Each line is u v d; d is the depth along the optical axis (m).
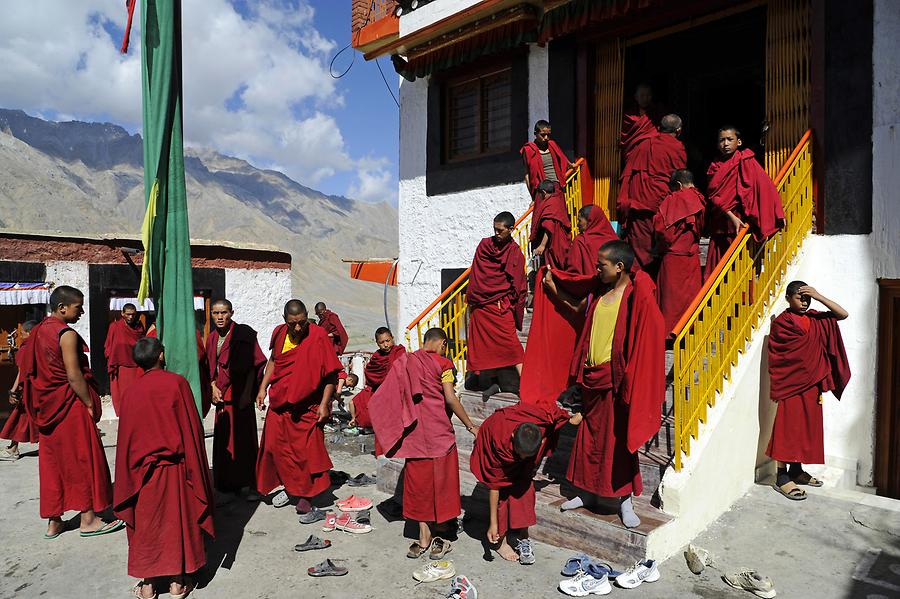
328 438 8.19
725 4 6.82
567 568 3.99
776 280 5.57
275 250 12.12
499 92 9.25
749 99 9.27
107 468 5.04
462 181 9.52
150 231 4.65
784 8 6.47
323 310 10.23
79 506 4.82
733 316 5.07
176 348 4.84
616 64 7.96
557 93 8.36
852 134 5.92
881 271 5.75
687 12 7.09
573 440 5.13
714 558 4.17
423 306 10.14
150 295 4.71
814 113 6.17
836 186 6.02
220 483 5.59
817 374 5.07
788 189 5.74
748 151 5.47
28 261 9.24
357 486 6.05
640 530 4.00
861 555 4.23
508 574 4.02
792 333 5.12
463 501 5.11
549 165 7.35
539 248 6.43
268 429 5.25
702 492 4.52
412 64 9.73
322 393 5.27
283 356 5.13
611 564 4.11
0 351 9.06
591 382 4.19
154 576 3.65
